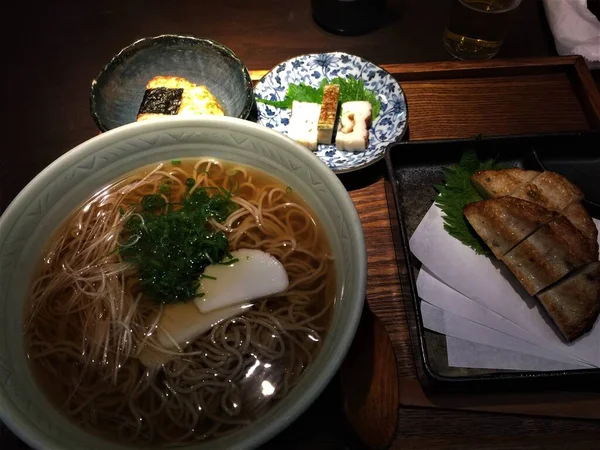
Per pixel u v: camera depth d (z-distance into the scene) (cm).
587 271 30
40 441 20
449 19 46
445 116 39
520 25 47
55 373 26
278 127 42
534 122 39
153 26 48
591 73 44
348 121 40
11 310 26
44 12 49
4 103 43
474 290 31
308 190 28
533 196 33
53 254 28
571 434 27
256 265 28
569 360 28
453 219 33
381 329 28
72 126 41
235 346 26
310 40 46
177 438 24
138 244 28
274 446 27
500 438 27
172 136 29
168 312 27
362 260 23
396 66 42
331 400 27
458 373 29
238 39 46
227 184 30
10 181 38
